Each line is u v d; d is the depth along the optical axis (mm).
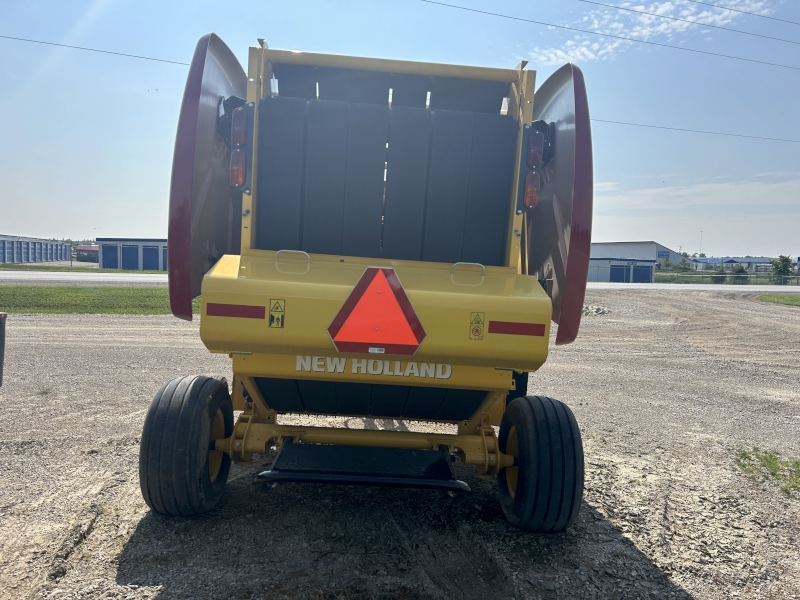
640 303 26500
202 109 3152
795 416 7793
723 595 3246
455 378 3293
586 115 3229
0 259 64625
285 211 3502
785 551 3807
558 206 3543
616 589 3230
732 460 5680
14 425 5691
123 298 19438
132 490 4191
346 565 3299
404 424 6391
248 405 4246
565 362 11438
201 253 3461
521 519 3615
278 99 3424
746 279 60062
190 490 3451
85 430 5617
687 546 3809
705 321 20141
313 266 3346
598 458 5551
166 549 3369
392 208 3529
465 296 3064
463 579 3230
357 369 3254
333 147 3482
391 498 4301
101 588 2943
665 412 7680
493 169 3547
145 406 6570
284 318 3012
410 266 3480
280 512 3957
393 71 3539
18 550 3268
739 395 9062
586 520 4105
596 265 60094
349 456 3592
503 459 3750
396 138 3498
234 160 3273
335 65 3484
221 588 2996
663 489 4797
